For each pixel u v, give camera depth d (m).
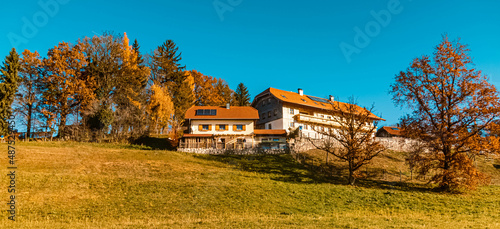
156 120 55.47
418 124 31.19
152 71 71.44
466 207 24.80
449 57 30.41
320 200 26.08
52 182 25.95
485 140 28.81
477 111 28.75
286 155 43.56
